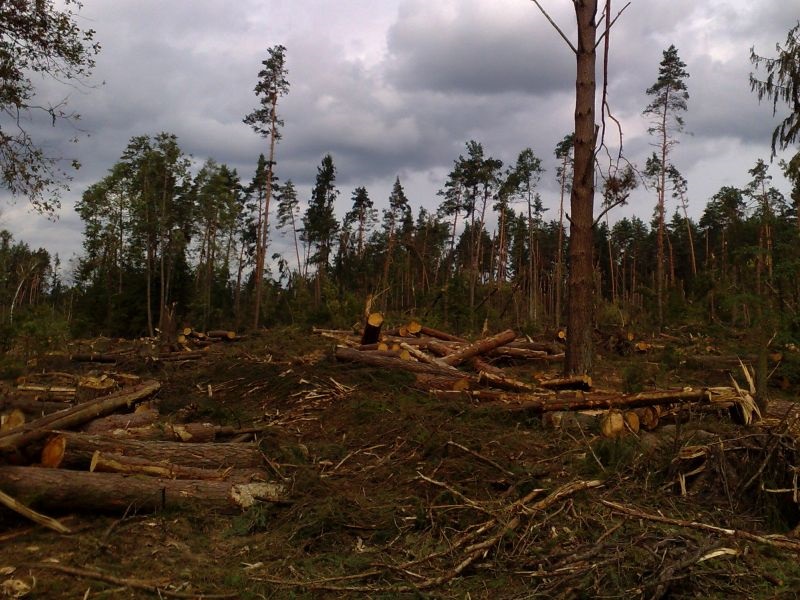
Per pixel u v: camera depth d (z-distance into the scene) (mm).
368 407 8500
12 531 4891
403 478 6168
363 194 61312
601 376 12891
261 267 40469
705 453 6043
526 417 8195
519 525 5004
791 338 8969
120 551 4727
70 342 20469
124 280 41688
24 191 11258
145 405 8891
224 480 5938
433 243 57062
